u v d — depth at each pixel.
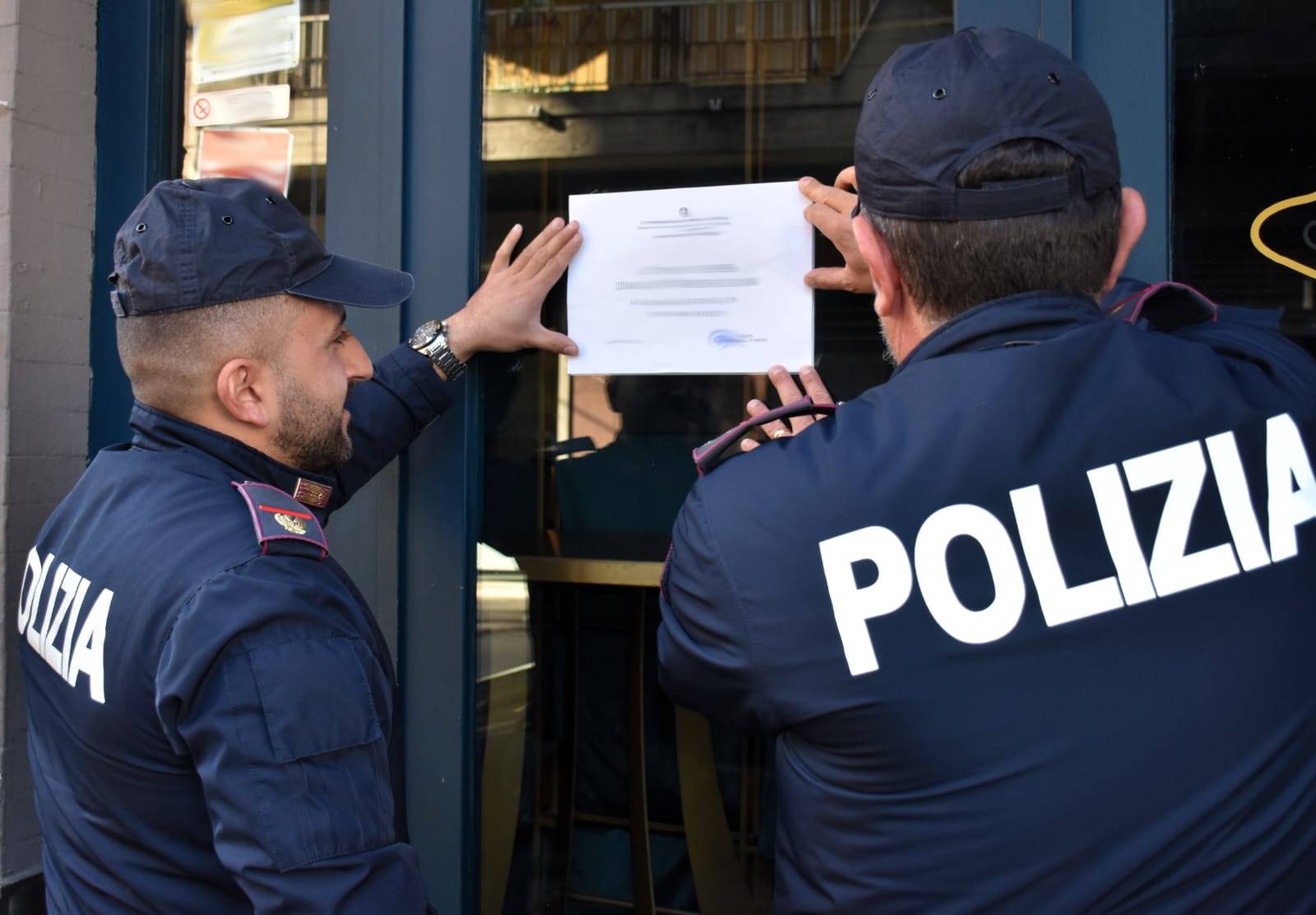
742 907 1.56
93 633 0.90
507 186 1.47
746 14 1.47
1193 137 1.19
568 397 1.49
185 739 0.82
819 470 0.73
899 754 0.67
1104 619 0.66
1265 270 1.18
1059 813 0.64
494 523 1.49
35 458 1.52
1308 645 0.66
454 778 1.41
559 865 1.65
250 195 0.99
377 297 1.04
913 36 1.41
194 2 1.61
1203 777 0.64
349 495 1.25
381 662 1.00
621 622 1.62
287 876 0.78
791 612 0.71
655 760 1.62
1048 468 0.68
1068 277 0.73
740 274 1.29
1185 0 1.19
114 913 0.91
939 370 0.73
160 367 0.96
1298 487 0.69
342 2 1.45
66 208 1.57
